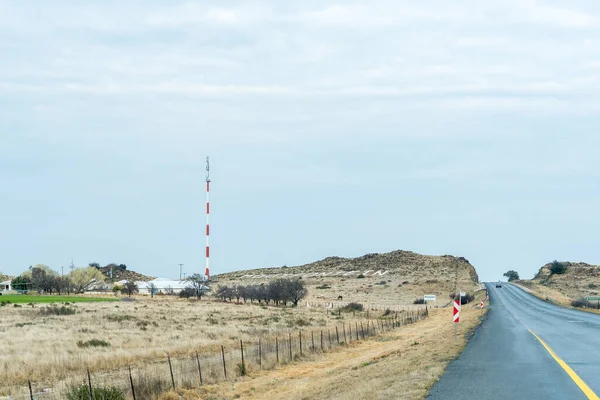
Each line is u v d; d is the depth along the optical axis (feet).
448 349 102.27
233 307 328.49
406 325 234.99
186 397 83.56
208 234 501.97
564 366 78.33
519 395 56.65
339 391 69.00
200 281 479.41
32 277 550.36
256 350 129.39
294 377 100.78
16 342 134.72
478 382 64.69
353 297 550.77
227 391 88.48
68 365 104.68
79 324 188.96
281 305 401.49
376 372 81.30
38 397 78.18
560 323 179.73
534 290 591.37
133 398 78.23
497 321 191.01
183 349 130.72
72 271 572.92
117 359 112.16
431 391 58.95
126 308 282.77
